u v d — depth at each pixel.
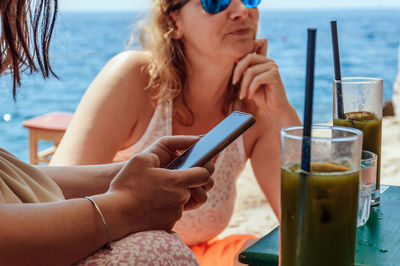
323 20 70.62
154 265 1.05
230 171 2.29
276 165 2.35
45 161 4.33
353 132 0.95
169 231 1.18
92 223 1.03
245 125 1.27
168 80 2.21
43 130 4.25
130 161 1.13
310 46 0.88
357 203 0.94
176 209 1.15
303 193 0.90
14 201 1.05
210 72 2.21
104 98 2.18
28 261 0.95
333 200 0.89
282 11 117.62
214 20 2.08
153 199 1.11
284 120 2.25
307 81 0.89
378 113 1.42
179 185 1.13
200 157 1.22
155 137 2.28
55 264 0.98
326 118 10.72
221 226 2.25
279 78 2.22
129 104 2.21
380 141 1.42
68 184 1.38
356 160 0.93
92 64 24.61
